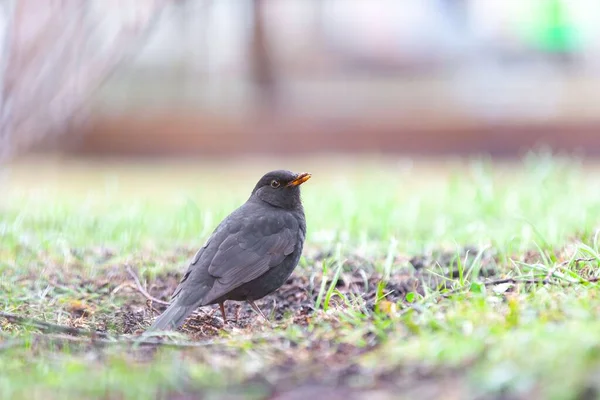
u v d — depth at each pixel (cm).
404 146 2886
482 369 574
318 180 2155
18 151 1670
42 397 607
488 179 1509
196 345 718
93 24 1658
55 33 1611
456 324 681
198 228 1288
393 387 589
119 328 872
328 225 1316
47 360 696
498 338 620
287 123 2967
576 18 3369
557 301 723
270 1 3194
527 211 1339
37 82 1608
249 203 951
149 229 1348
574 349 558
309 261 1052
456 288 828
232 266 866
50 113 1652
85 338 776
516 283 825
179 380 629
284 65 3394
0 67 1532
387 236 1180
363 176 2111
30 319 814
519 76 3369
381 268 998
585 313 654
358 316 771
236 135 2938
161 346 729
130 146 2966
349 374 623
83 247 1168
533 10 3384
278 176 948
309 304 936
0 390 618
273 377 629
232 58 3294
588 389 524
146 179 2412
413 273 971
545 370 548
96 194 1830
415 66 3422
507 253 989
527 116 2997
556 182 1503
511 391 546
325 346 698
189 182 2292
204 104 3284
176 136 2959
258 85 3222
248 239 889
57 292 993
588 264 861
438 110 3191
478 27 3422
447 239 1186
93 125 2953
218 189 1966
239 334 788
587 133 2780
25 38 1587
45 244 1159
